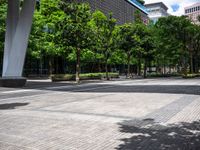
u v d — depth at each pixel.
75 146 5.82
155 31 50.25
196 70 67.75
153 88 21.41
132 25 44.59
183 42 50.69
